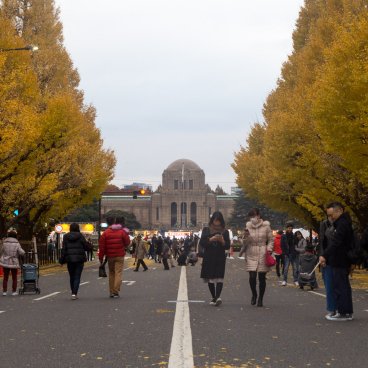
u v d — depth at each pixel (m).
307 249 17.23
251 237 11.96
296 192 32.78
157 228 173.62
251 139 49.41
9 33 28.17
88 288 17.53
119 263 14.11
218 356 6.59
